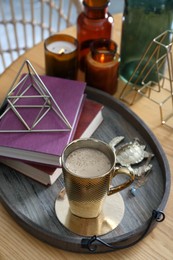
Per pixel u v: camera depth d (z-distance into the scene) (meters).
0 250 0.63
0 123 0.74
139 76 0.89
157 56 0.85
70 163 0.61
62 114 0.73
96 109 0.81
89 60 0.88
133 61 0.93
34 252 0.63
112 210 0.68
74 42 0.92
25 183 0.72
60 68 0.89
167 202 0.69
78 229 0.65
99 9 0.91
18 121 0.74
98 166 0.61
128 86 0.95
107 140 0.81
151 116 0.88
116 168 0.62
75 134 0.75
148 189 0.71
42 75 0.92
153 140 0.78
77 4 1.30
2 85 0.91
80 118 0.78
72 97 0.79
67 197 0.66
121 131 0.83
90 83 0.91
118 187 0.64
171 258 0.63
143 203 0.69
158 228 0.67
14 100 0.78
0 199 0.69
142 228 0.63
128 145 0.77
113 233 0.65
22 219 0.65
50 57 0.88
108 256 0.63
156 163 0.76
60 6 1.38
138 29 0.87
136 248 0.64
